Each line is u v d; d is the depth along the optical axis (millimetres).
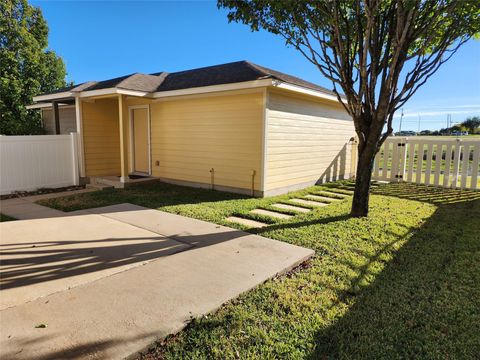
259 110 7508
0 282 3156
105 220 5547
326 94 8891
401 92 5359
